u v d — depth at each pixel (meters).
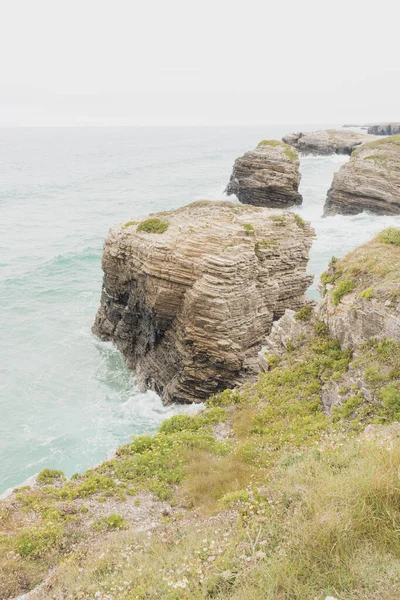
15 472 21.27
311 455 11.09
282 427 16.67
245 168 71.69
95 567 8.82
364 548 6.47
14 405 26.58
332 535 6.68
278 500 8.70
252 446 15.39
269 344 22.91
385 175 61.69
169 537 9.54
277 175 68.12
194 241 25.95
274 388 19.39
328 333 20.28
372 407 14.76
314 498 7.75
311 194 81.00
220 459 15.03
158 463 15.10
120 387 29.00
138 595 7.02
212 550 7.76
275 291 27.91
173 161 151.25
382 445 9.43
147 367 29.36
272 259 27.86
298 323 21.98
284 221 29.75
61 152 193.12
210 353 25.08
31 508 12.34
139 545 9.46
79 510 12.23
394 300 16.34
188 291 25.55
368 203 63.28
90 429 24.53
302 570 6.29
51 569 9.78
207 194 87.88
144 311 29.25
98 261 52.56
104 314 34.31
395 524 6.74
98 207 80.75
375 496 7.23
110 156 173.50
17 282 45.91
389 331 16.17
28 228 66.69
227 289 24.05
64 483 14.36
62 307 40.62
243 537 7.85
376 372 15.48
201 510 11.72
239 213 31.91
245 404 19.36
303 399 18.08
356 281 19.61
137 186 101.12
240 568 6.85
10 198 87.75
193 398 26.09
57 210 78.81
